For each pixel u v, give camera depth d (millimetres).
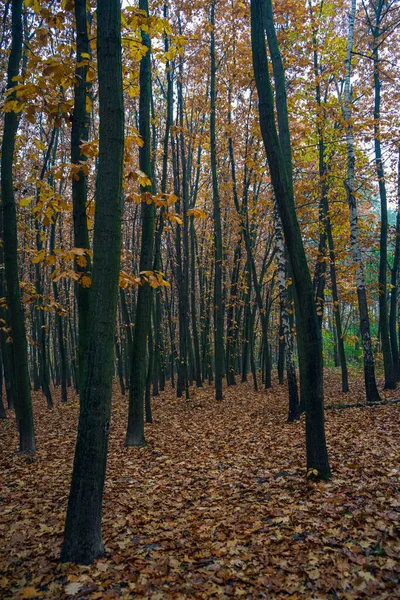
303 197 13406
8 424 13117
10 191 8312
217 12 14828
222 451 8188
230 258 24594
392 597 3164
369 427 8500
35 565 3996
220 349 15422
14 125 8242
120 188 4031
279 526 4523
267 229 18875
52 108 5078
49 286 23609
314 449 5805
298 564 3756
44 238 12461
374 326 28078
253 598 3336
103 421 3885
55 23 5379
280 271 11156
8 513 5480
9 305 8602
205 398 16109
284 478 6051
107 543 4375
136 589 3479
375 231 15438
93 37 5301
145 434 10492
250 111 15766
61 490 6371
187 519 4992
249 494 5617
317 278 14711
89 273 5039
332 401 13125
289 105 12508
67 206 4809
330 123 12484
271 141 5781
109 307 3898
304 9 11664
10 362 14078
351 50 12055
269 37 8789
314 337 5863
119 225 4008
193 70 17281
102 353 3842
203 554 4082
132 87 5938
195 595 3400
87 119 5469
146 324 9406
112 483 6609
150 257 9523
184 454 8281
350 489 5246
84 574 3670
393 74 13906
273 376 24141
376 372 21641
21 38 7992
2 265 12094
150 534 4637
